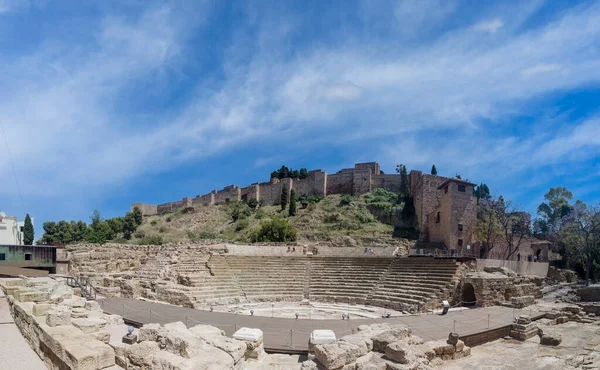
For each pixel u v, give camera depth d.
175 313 27.52
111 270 50.84
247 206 115.06
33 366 12.38
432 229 69.25
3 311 21.20
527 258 62.69
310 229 86.56
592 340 22.61
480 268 38.69
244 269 44.50
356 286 39.84
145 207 149.75
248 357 16.22
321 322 24.86
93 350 10.74
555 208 90.75
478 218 63.88
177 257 49.12
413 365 14.77
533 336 23.55
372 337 17.11
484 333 22.36
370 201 93.38
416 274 38.81
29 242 91.06
